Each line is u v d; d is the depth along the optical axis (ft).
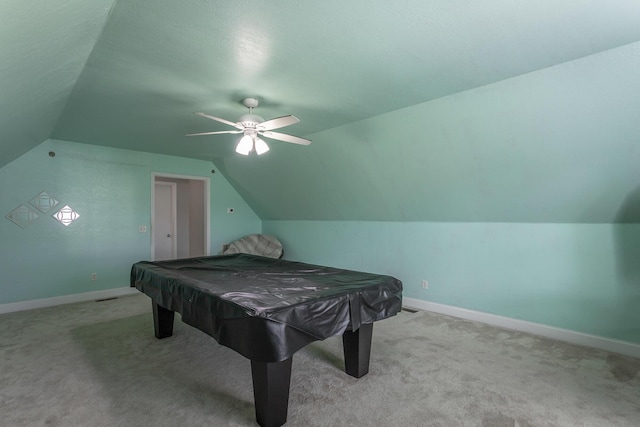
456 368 8.28
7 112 7.64
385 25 5.73
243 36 6.12
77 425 6.03
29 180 13.56
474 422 6.14
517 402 6.77
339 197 15.58
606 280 9.49
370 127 11.28
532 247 10.83
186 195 23.85
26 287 13.52
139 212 16.49
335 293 6.84
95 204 15.21
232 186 20.31
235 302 6.06
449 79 7.89
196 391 7.22
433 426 6.04
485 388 7.32
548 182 9.45
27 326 11.38
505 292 11.44
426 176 11.75
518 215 10.94
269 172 16.99
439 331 10.97
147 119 11.19
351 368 7.89
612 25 5.66
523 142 8.95
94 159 15.14
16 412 6.41
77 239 14.75
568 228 10.12
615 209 9.02
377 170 12.87
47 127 11.61
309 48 6.53
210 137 13.70
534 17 5.47
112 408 6.56
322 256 18.02
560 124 8.09
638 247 9.00
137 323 11.72
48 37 5.18
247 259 12.05
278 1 5.10
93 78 7.97
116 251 15.81
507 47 6.44
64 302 14.35
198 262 11.43
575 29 5.80
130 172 16.20
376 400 6.87
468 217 12.16
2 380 7.64
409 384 7.50
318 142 13.24
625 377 7.78
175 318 12.30
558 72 7.23
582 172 8.72
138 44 6.42
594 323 9.68
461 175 10.91
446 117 9.55
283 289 7.23
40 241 13.83
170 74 7.72
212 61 7.10
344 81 8.05
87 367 8.30
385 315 7.84
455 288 12.71
